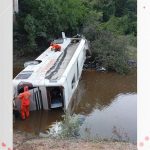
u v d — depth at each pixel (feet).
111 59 80.94
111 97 64.39
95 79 75.31
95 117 51.65
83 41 80.23
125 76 77.92
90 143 30.14
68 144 29.84
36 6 89.20
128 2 111.04
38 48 90.94
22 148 29.09
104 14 108.06
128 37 96.94
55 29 91.66
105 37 86.17
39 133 45.85
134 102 60.64
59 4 91.81
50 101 53.21
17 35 89.51
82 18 95.96
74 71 65.31
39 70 57.72
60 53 68.90
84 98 63.72
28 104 51.16
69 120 36.52
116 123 48.65
